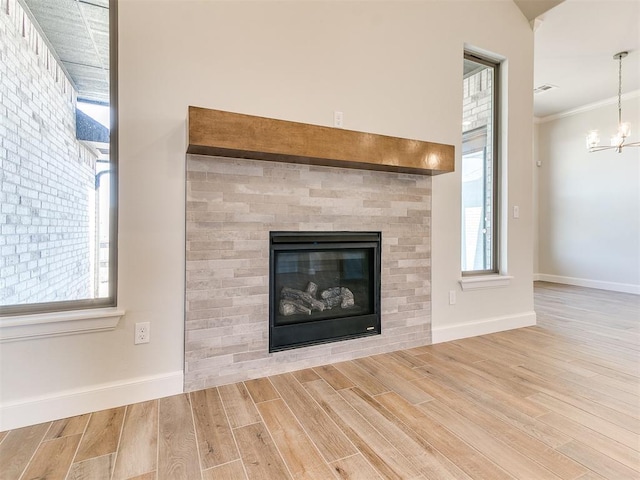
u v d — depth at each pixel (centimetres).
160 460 141
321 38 236
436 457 143
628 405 184
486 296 313
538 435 158
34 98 178
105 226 187
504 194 329
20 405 164
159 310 193
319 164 229
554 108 575
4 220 171
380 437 157
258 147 190
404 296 270
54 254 181
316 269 241
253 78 215
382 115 259
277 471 135
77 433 159
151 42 190
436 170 253
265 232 217
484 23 309
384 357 253
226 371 208
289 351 227
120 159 184
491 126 336
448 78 289
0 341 161
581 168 570
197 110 177
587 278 564
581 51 391
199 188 199
